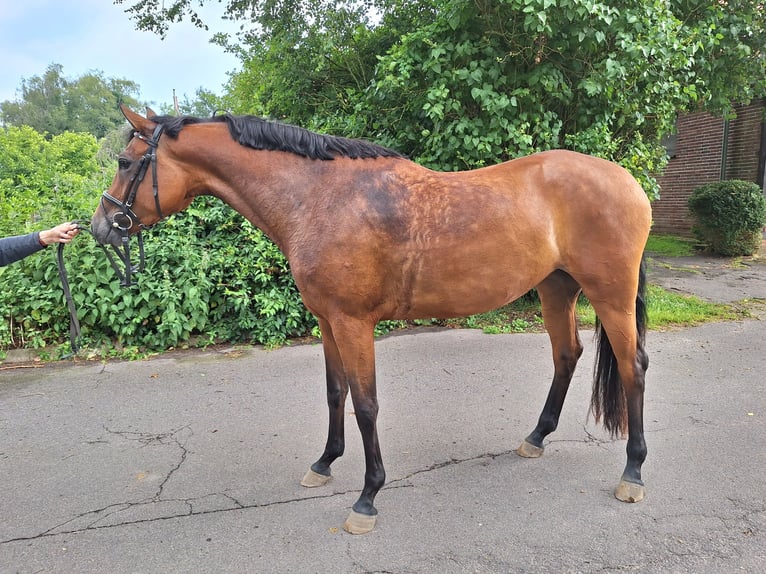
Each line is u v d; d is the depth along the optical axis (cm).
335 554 216
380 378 425
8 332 488
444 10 543
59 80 6353
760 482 263
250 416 360
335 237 220
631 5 514
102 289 489
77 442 325
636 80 558
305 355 494
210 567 210
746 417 341
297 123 848
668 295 671
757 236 901
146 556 217
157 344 508
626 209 240
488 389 398
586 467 284
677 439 312
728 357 463
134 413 368
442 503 251
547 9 482
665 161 649
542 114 557
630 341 249
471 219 228
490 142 546
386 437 323
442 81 535
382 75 607
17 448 318
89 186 550
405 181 233
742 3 658
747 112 996
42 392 409
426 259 227
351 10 829
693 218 994
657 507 244
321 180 230
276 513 246
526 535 226
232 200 242
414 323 577
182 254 508
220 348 519
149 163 230
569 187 240
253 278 535
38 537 231
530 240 236
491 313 599
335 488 268
